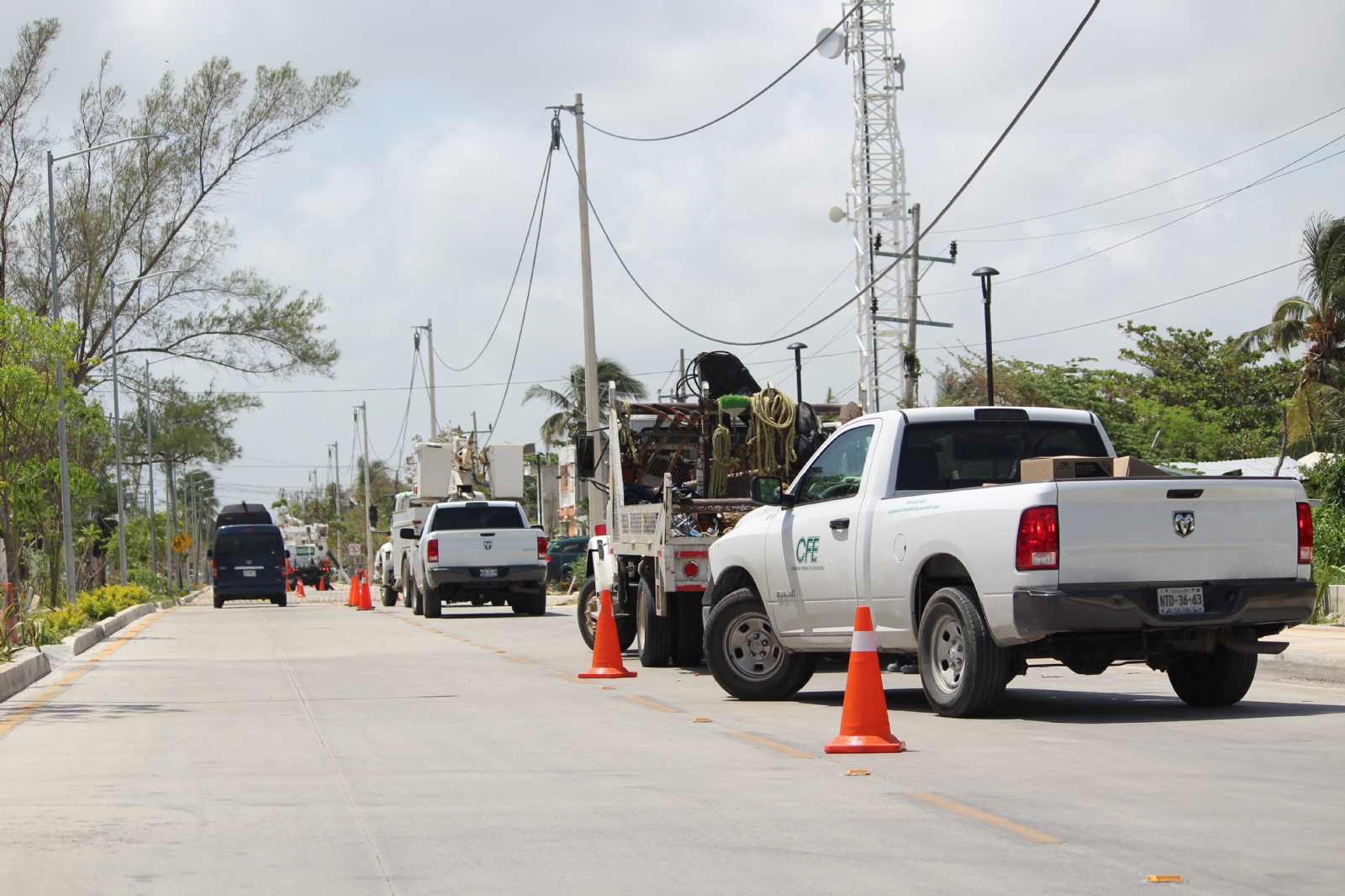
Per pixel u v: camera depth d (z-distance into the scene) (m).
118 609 36.88
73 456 40.88
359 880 6.40
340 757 10.34
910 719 11.54
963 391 60.28
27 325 31.97
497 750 10.56
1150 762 9.10
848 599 12.42
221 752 10.74
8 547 35.47
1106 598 10.40
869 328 48.75
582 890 6.13
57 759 10.52
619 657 16.95
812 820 7.50
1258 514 10.94
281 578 48.19
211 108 48.44
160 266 49.06
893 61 51.03
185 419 51.53
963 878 6.15
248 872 6.58
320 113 49.12
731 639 14.04
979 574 10.80
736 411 18.75
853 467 12.79
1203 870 6.17
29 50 44.66
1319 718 11.26
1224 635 10.96
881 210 50.25
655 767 9.55
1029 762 9.23
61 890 6.29
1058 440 12.57
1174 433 64.56
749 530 14.05
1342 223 41.78
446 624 31.36
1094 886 5.95
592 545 21.28
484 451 42.25
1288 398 71.12
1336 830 6.96
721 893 6.00
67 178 46.66
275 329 49.34
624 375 72.19
